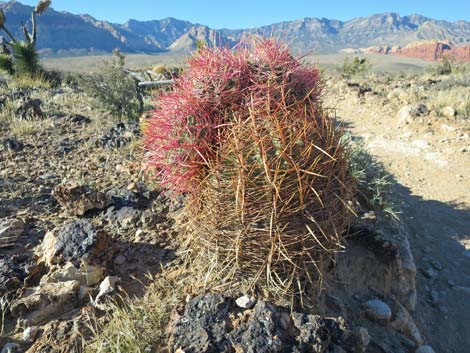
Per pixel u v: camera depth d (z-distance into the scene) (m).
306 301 2.89
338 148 2.86
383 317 3.51
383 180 5.64
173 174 2.91
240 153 2.60
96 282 3.09
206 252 3.06
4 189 4.65
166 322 2.68
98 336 2.52
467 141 8.82
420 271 5.08
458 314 4.50
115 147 6.24
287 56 2.99
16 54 14.00
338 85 15.05
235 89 2.80
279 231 2.71
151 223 3.88
